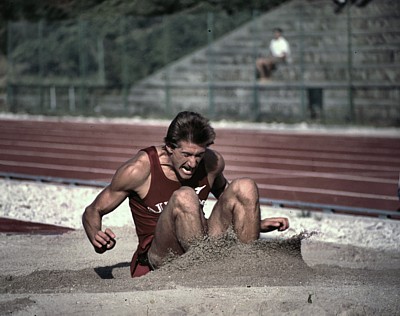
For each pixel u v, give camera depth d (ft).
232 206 17.29
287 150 61.00
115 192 18.37
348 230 31.17
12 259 23.29
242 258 17.26
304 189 43.57
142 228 18.79
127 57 102.22
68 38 103.09
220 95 94.02
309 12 99.04
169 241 17.51
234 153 59.41
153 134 74.33
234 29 104.32
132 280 17.21
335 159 56.18
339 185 44.98
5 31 110.63
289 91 89.10
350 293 15.24
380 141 66.54
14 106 103.09
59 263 22.61
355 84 85.15
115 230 29.19
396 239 29.66
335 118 84.74
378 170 51.06
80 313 14.12
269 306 14.07
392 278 18.24
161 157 18.33
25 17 109.29
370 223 32.89
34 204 36.58
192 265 17.07
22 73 103.60
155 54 102.89
